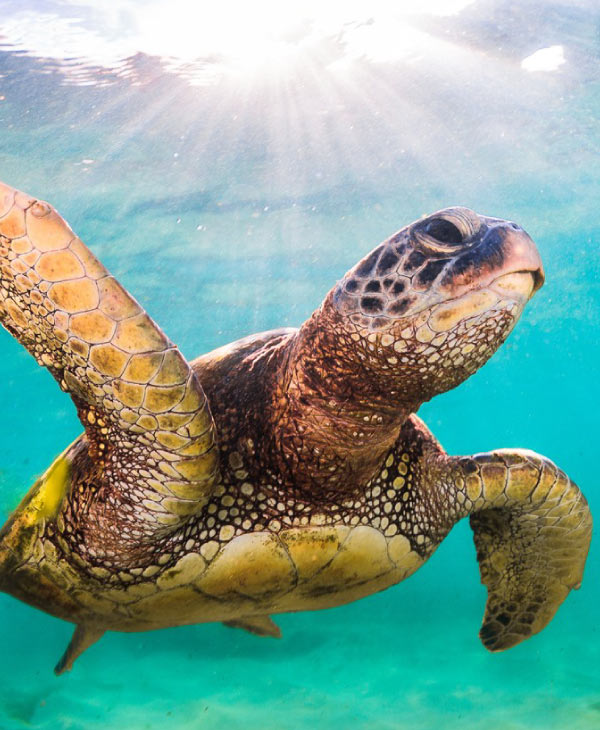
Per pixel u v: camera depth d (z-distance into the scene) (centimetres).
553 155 190
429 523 58
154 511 47
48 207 36
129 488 47
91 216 183
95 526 50
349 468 51
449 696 78
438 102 167
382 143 175
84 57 147
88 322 39
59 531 53
